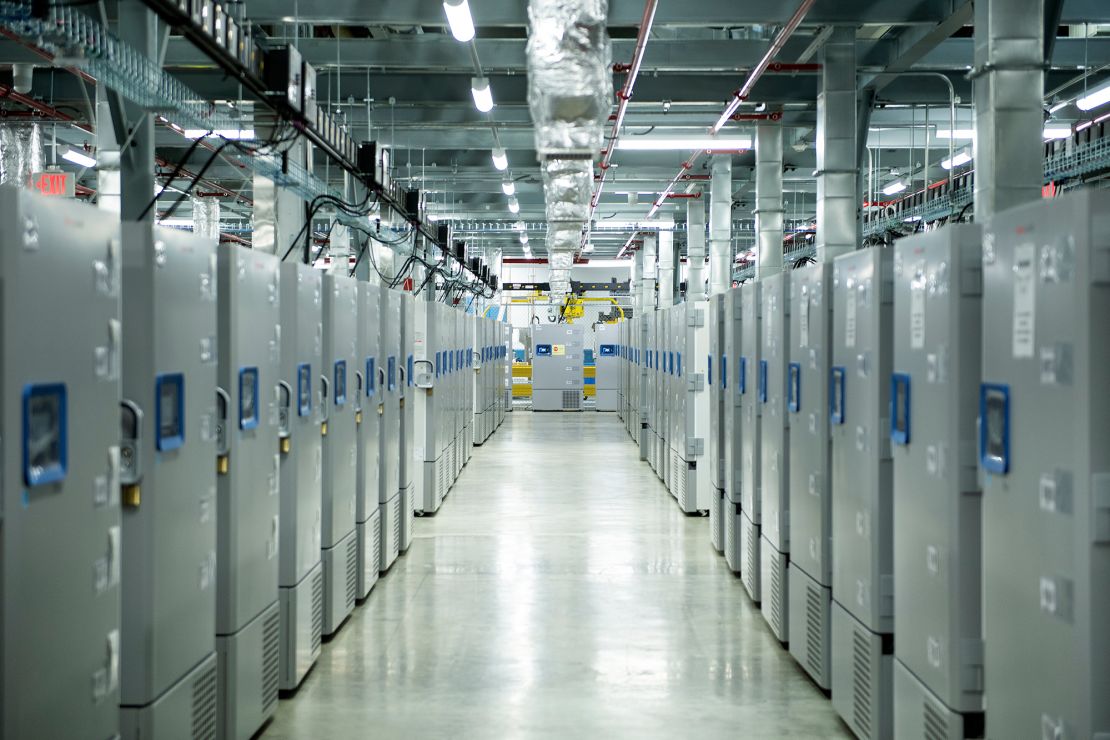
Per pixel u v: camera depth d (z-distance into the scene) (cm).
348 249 960
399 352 749
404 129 1089
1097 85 827
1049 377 240
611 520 918
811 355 470
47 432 235
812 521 469
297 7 627
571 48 463
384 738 408
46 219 233
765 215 1055
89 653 261
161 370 311
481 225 1805
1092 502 223
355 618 590
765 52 703
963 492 305
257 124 556
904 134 1135
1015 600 264
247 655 394
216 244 367
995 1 491
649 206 1656
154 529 308
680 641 545
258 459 408
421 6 630
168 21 344
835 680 432
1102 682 224
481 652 524
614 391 2319
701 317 929
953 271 304
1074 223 226
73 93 827
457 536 841
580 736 411
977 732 307
